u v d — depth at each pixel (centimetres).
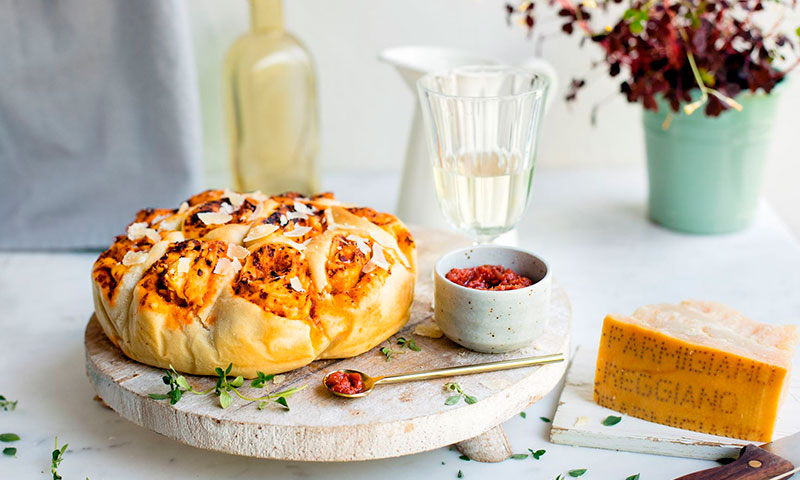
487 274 84
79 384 90
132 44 109
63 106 111
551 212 121
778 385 77
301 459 75
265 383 77
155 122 112
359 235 82
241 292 77
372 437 74
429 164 107
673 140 110
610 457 81
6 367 92
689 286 104
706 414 80
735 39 105
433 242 100
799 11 121
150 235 82
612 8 123
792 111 128
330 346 80
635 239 114
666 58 103
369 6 124
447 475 79
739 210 112
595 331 96
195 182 114
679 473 79
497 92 95
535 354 82
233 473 80
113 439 83
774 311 99
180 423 76
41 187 114
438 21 125
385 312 80
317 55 126
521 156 89
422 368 80
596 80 127
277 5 117
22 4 108
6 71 109
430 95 88
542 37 116
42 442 83
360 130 131
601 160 133
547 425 84
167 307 78
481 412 77
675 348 80
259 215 83
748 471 75
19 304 103
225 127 130
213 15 124
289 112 120
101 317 82
